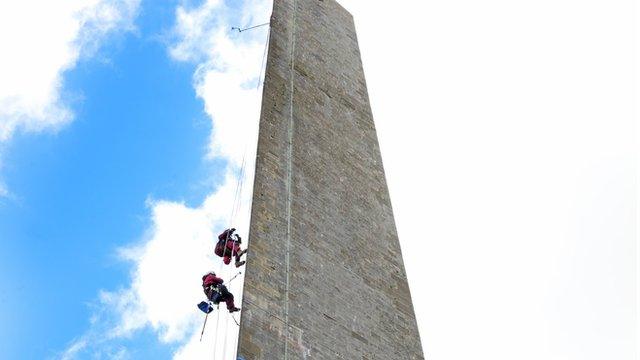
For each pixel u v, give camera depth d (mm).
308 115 33062
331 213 29797
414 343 28016
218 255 27703
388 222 32031
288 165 29906
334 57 37969
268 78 33031
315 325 25328
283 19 37188
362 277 28594
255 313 24016
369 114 36656
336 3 41750
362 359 25750
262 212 27281
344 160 32719
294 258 26766
